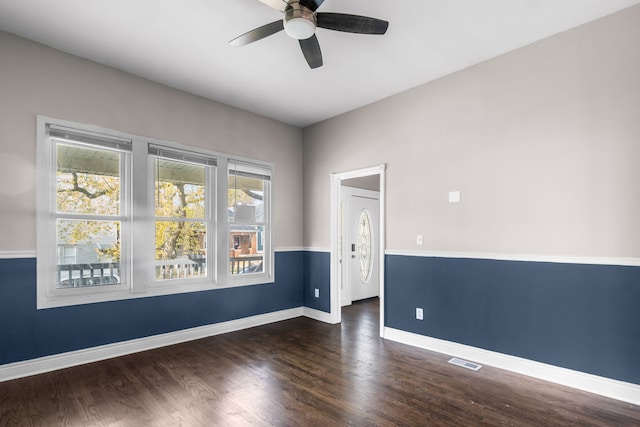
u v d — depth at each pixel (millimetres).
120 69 3357
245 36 2395
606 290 2521
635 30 2436
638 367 2389
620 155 2484
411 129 3738
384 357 3293
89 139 3172
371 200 6250
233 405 2395
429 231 3547
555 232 2760
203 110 3992
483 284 3152
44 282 2908
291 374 2904
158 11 2488
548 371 2766
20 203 2809
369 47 2963
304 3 2156
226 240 4164
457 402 2441
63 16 2545
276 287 4668
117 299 3295
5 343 2730
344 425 2160
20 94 2826
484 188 3168
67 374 2867
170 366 3061
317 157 4832
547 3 2408
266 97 4004
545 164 2820
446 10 2486
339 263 4637
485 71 3191
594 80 2602
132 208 3414
